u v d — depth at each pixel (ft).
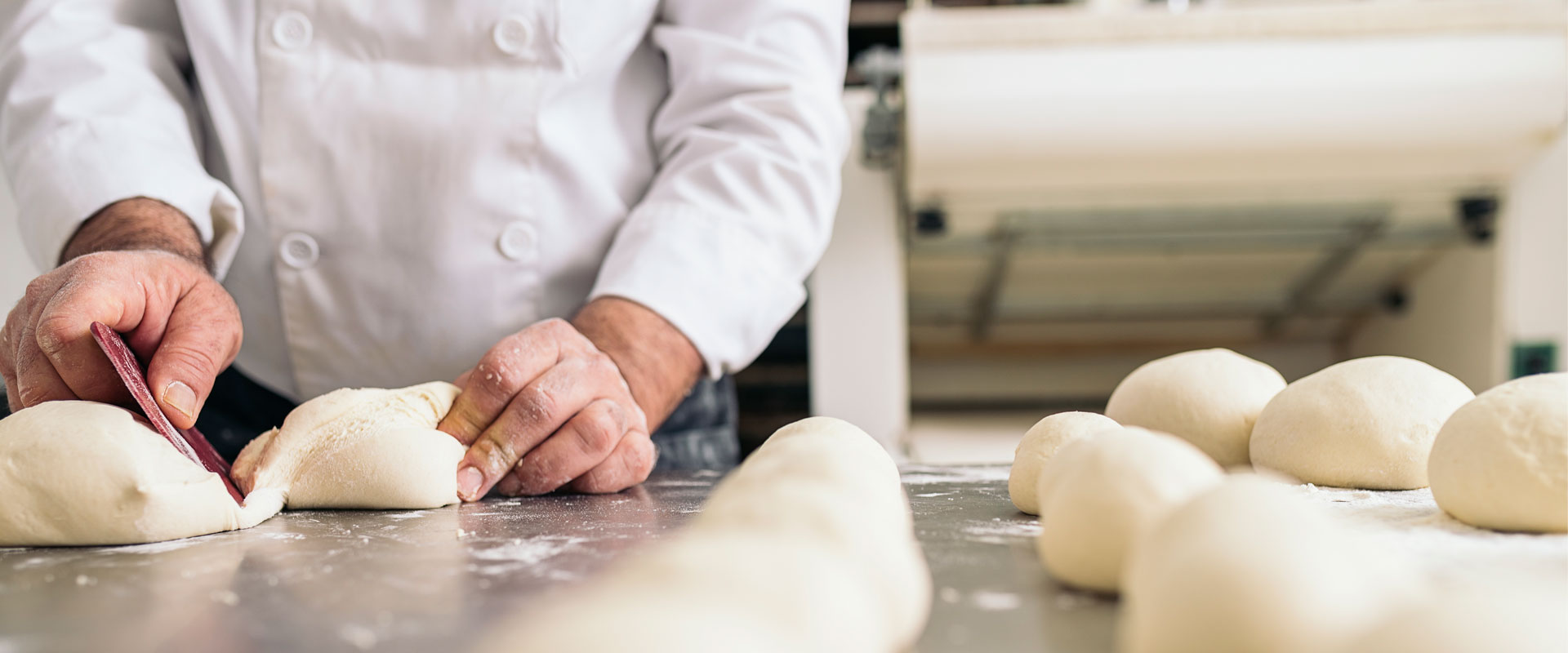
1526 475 2.22
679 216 3.84
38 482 2.27
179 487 2.36
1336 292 8.87
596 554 2.13
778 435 2.76
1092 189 7.12
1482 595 1.15
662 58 4.64
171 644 1.48
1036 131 6.82
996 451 6.65
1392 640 1.08
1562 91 6.56
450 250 4.05
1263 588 1.26
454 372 4.23
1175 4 8.09
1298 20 6.71
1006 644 1.48
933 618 1.63
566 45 4.01
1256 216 7.44
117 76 3.86
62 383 2.63
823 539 1.53
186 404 2.60
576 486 3.21
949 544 2.24
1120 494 1.76
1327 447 3.00
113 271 2.67
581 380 3.14
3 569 2.04
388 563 2.05
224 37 4.01
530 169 4.07
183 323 2.79
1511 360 7.18
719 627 1.09
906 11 8.70
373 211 4.03
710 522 1.65
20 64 3.91
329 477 2.84
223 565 2.05
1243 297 8.87
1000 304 8.93
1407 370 3.13
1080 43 6.77
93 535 2.27
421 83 3.97
